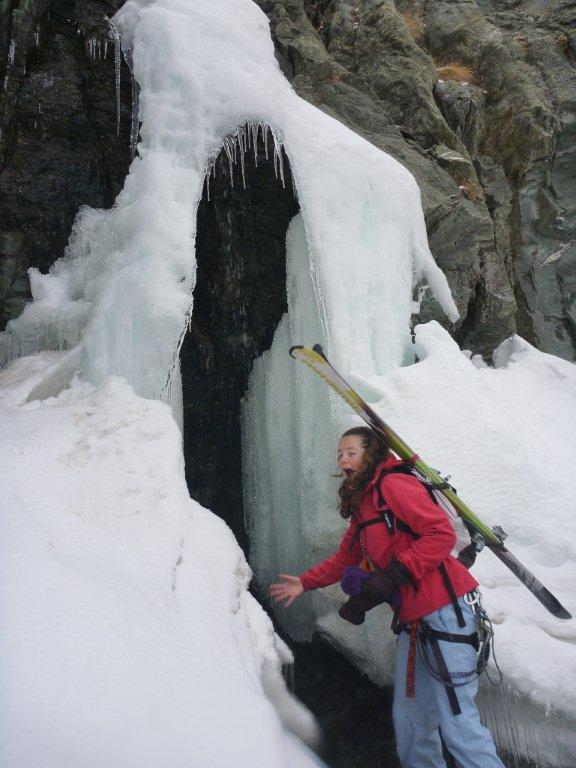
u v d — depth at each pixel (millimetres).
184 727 1452
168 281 3121
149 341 3070
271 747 1506
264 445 4148
